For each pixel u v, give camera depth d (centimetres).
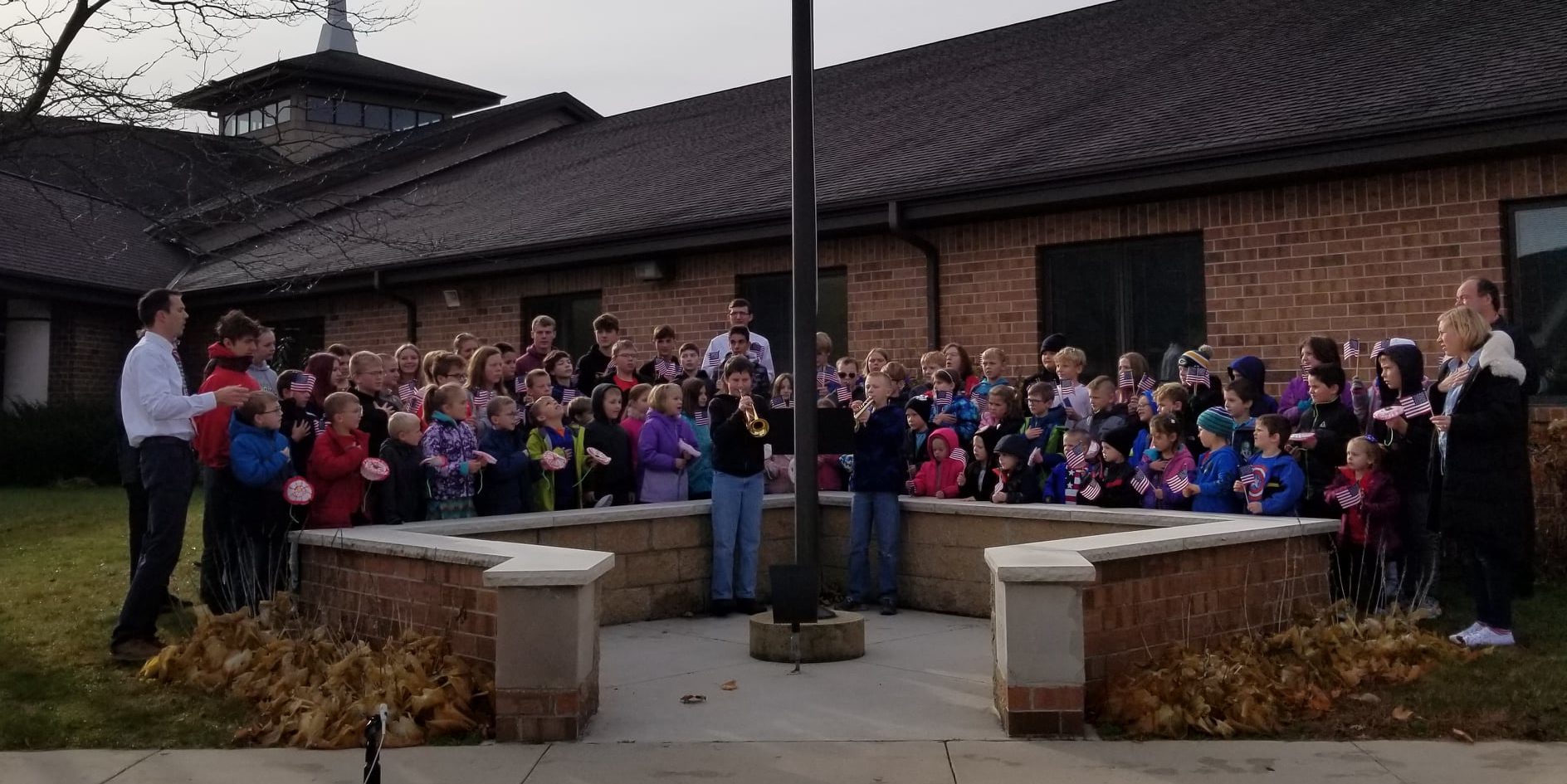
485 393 802
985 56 1570
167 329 625
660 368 993
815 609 639
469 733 502
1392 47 1032
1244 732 489
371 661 543
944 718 521
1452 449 602
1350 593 662
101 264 1800
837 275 1207
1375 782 427
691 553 802
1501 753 457
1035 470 775
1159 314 1021
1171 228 995
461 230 1559
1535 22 970
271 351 799
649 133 1903
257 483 627
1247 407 721
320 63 2725
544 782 438
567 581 491
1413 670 552
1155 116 1050
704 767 454
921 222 1100
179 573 827
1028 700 490
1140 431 760
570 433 808
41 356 1739
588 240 1303
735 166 1448
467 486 725
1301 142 867
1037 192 1003
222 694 553
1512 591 672
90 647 633
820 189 1159
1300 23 1226
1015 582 491
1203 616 577
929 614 786
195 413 604
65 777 449
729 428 780
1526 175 838
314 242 1673
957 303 1112
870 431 787
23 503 1335
